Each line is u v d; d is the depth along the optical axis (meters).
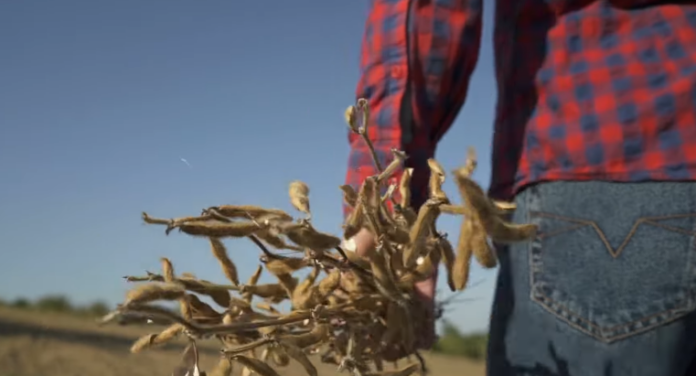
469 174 1.00
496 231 0.95
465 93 1.49
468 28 1.45
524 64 1.43
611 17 1.37
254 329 1.06
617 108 1.32
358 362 1.12
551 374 1.31
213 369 1.06
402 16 1.42
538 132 1.38
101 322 0.87
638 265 1.28
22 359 5.80
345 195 1.16
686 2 1.36
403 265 1.15
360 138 1.44
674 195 1.28
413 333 1.17
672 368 1.26
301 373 1.25
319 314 1.07
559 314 1.31
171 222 0.99
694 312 1.26
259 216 1.05
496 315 1.42
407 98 1.42
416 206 1.43
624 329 1.26
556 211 1.34
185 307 1.05
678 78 1.31
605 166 1.31
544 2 1.41
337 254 1.16
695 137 1.29
